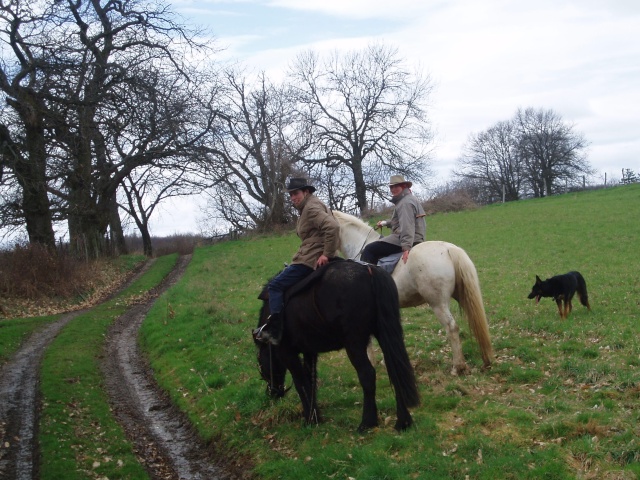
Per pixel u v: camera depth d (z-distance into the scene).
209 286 22.50
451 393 8.02
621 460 5.66
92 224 33.72
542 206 35.44
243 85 46.75
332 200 48.88
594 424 6.34
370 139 48.28
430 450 6.25
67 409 9.62
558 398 7.50
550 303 13.43
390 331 6.70
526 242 23.52
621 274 15.66
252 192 48.00
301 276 7.45
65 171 28.52
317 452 6.80
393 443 6.49
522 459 5.83
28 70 25.28
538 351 9.77
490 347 8.80
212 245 43.41
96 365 13.05
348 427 7.35
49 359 13.18
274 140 47.56
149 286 26.81
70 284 24.14
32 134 26.31
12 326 17.67
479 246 23.94
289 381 9.45
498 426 6.71
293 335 7.38
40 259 23.89
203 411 9.33
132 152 32.25
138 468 7.43
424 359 9.86
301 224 7.58
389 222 9.62
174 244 53.00
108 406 10.05
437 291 8.70
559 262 18.73
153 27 28.27
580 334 10.48
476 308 8.70
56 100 25.59
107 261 33.59
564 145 62.53
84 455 7.75
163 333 14.95
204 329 14.42
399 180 9.20
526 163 64.56
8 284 22.22
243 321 14.92
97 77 26.33
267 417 8.13
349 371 9.73
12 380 11.82
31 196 27.06
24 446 8.18
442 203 40.62
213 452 8.02
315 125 48.41
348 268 6.95
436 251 8.81
